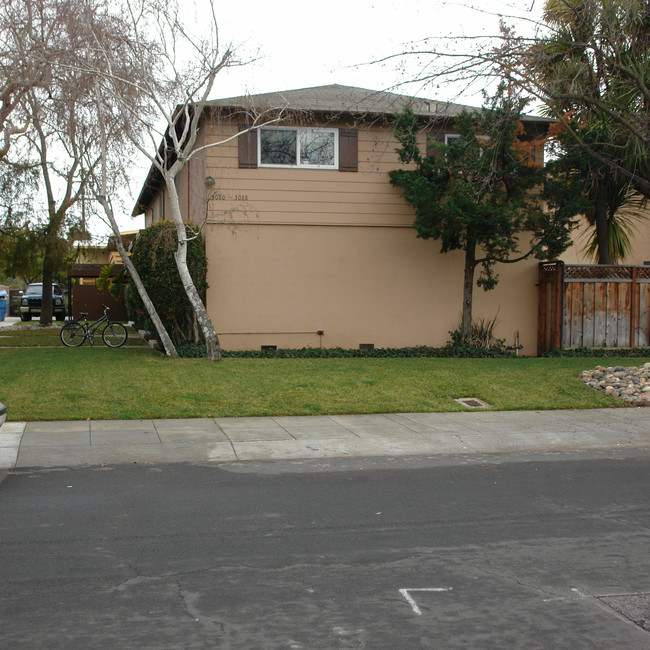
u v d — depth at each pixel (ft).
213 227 57.16
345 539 18.20
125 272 67.31
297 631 13.03
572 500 22.38
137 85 47.52
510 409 38.14
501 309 62.03
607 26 42.29
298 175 58.18
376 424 34.01
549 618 13.73
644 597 14.78
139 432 30.94
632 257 82.58
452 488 23.73
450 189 54.03
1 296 104.68
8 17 49.14
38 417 32.60
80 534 18.33
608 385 42.68
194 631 12.97
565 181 55.36
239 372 44.11
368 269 59.67
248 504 21.38
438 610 14.01
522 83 43.55
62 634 12.80
